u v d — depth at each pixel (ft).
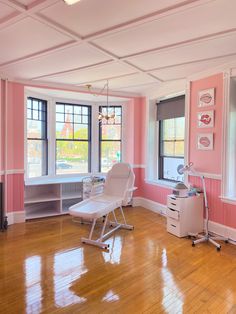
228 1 6.26
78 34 8.21
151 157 17.43
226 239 11.44
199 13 6.83
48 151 17.31
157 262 9.57
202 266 9.25
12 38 8.52
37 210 16.33
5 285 8.00
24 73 12.82
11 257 10.02
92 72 12.53
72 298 7.33
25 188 15.70
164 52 9.71
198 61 10.78
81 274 8.70
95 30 7.94
